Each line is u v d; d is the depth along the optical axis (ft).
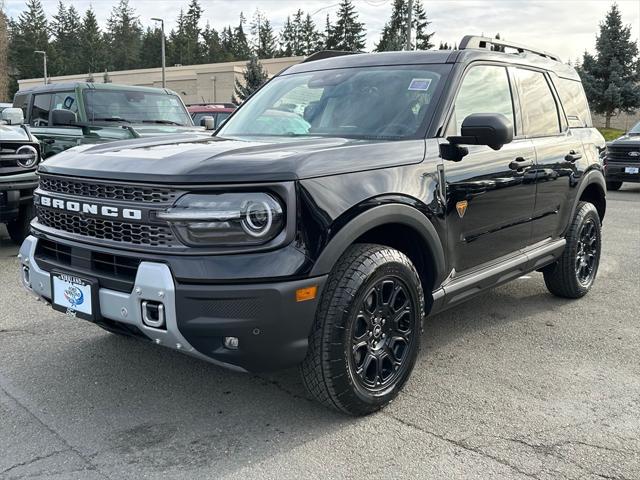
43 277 10.52
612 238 27.25
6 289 17.71
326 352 9.48
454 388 11.66
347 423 10.25
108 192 9.54
